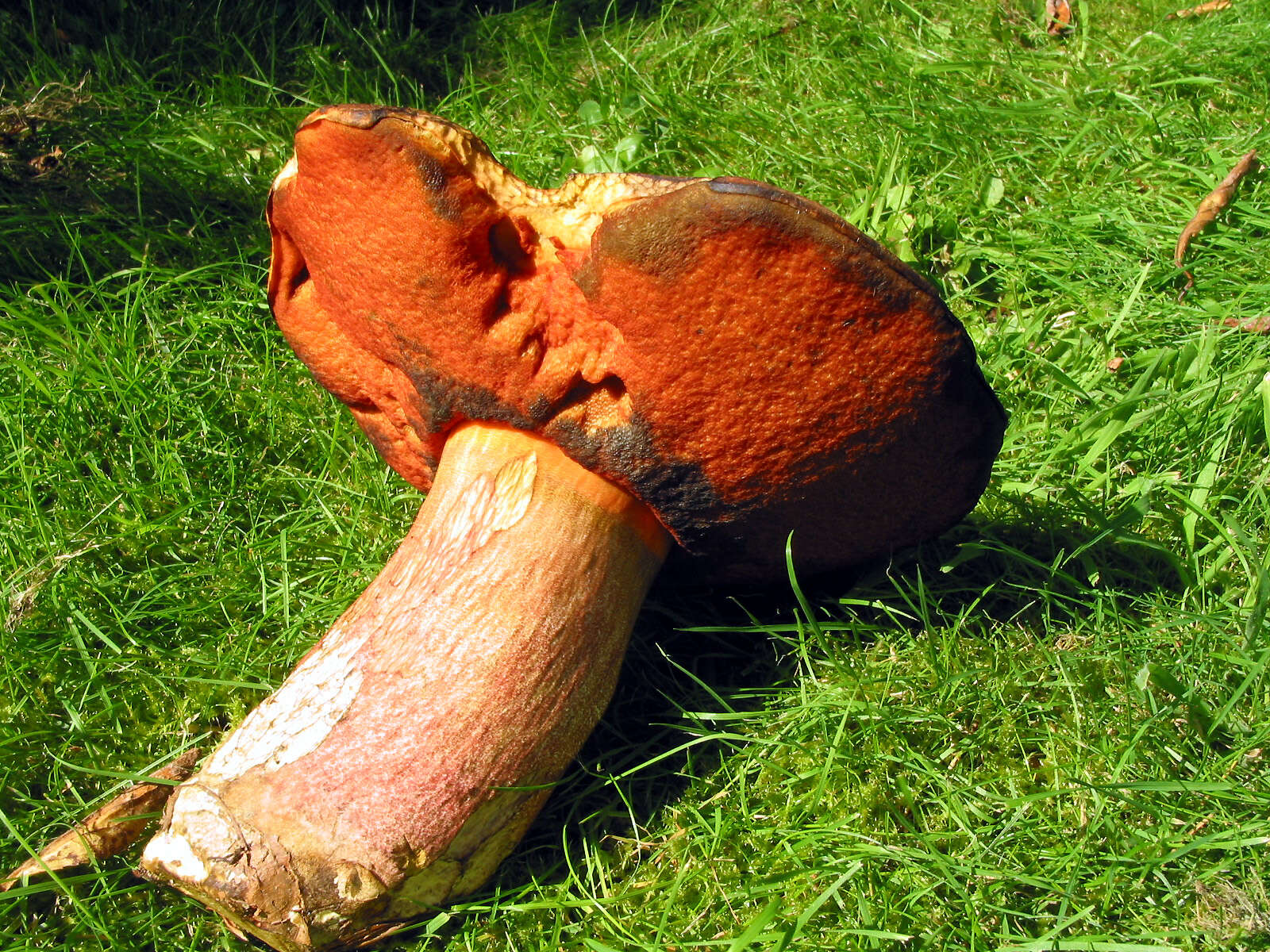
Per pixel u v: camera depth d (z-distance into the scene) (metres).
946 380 0.38
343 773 0.38
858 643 0.45
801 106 0.65
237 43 0.71
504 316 0.39
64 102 0.67
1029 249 0.58
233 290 0.57
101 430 0.52
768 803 0.42
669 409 0.39
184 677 0.45
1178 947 0.39
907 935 0.39
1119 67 0.70
